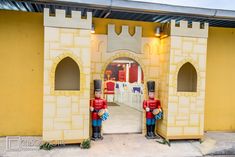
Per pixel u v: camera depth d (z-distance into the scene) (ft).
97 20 20.47
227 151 17.99
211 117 23.27
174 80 19.29
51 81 17.07
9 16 19.21
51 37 16.98
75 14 17.29
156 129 21.57
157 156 16.38
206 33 19.77
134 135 21.13
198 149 18.08
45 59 16.96
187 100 19.54
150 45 21.53
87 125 17.71
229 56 23.43
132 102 37.99
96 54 20.49
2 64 19.19
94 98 19.72
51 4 17.51
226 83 23.45
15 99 19.51
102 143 18.72
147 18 22.03
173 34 19.06
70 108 17.42
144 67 21.43
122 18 22.20
